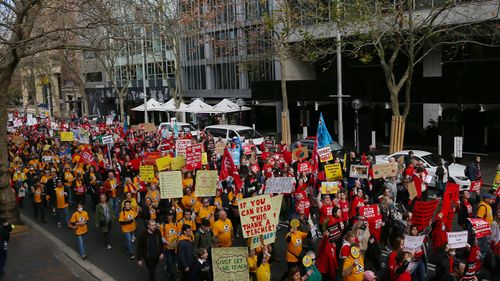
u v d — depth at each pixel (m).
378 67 37.41
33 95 60.69
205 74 51.59
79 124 44.09
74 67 50.00
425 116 34.28
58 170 21.19
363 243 11.44
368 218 11.99
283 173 16.94
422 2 26.92
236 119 47.81
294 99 37.16
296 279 8.91
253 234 10.55
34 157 25.89
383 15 23.84
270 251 10.81
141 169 17.77
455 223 15.98
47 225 18.73
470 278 9.92
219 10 41.53
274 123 46.91
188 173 17.61
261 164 21.58
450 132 24.86
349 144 36.06
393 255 9.59
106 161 22.94
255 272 10.27
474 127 30.92
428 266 12.28
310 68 41.50
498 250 11.22
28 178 21.81
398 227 12.48
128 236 14.62
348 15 23.53
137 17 31.27
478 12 25.16
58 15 26.67
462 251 11.80
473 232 11.34
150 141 29.06
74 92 76.31
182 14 39.50
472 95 27.00
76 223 14.62
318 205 13.91
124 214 14.59
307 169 17.41
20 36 16.27
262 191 15.77
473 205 16.09
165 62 52.41
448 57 31.34
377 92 32.00
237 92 47.53
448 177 19.28
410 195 14.95
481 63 30.25
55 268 14.04
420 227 11.77
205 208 13.87
